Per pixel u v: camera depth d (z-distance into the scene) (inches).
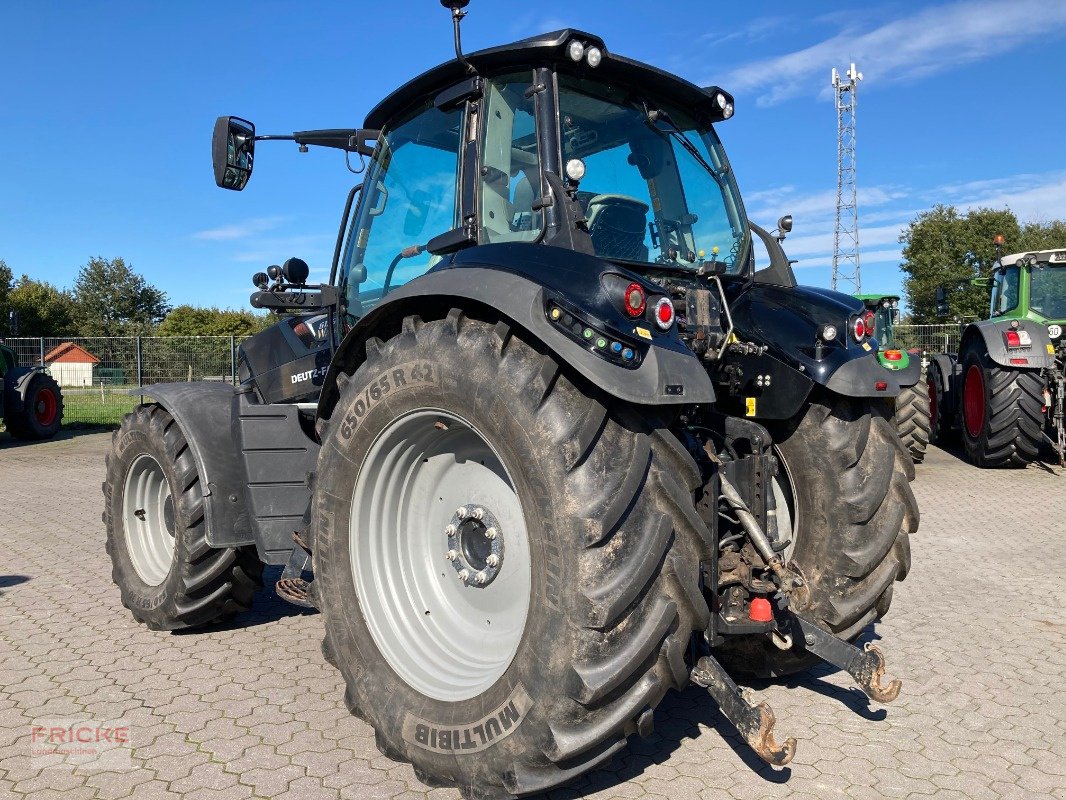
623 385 87.1
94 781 106.0
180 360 776.9
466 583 111.4
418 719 101.3
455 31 111.0
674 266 127.3
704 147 142.0
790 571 107.1
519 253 101.3
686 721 125.6
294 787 104.4
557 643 87.0
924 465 411.2
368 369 111.0
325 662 150.3
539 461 89.3
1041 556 230.2
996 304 441.1
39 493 354.6
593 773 109.1
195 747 115.5
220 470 153.0
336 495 113.4
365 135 149.0
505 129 117.7
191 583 156.5
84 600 191.2
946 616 176.7
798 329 125.8
